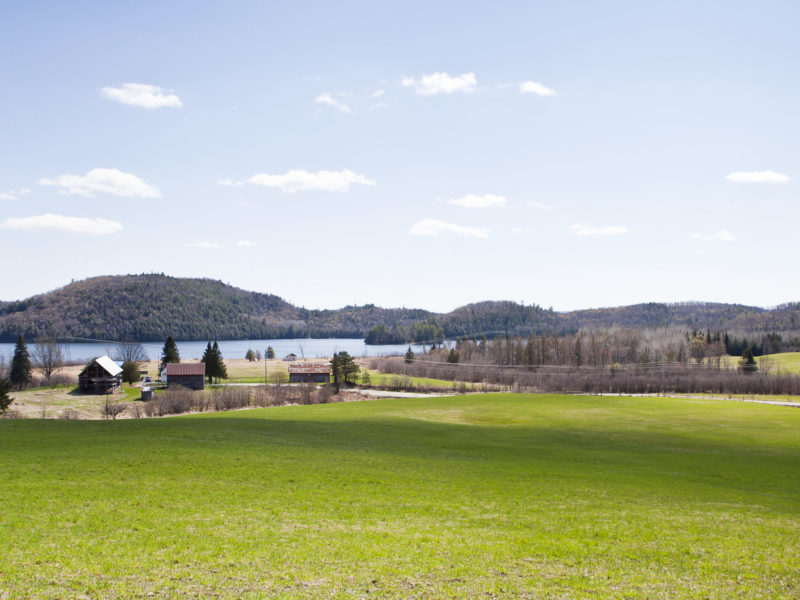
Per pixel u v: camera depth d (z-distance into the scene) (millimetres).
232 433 53094
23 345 138250
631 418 85312
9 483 28812
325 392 117125
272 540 21938
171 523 23484
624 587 18828
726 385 143000
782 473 46969
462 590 17734
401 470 39469
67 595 15594
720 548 23984
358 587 17547
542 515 28609
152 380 157625
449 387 141875
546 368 177750
